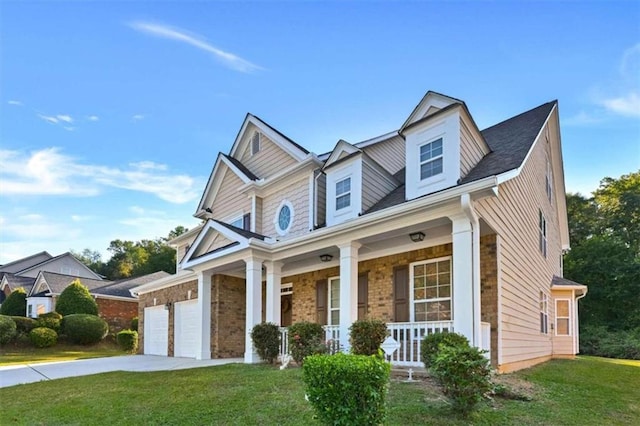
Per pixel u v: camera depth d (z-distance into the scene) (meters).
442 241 9.36
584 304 26.73
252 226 14.15
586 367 11.55
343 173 11.05
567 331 15.27
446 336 6.75
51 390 7.39
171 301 15.59
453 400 5.23
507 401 6.10
